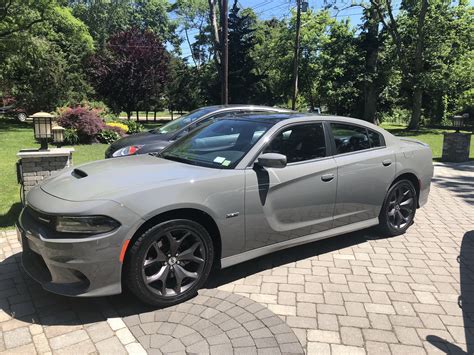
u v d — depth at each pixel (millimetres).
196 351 2850
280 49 39406
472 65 26266
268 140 4047
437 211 6676
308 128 4414
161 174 3609
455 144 12383
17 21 24141
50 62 28266
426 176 5590
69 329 3098
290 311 3428
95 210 3070
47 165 5727
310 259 4555
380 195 4992
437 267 4395
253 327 3168
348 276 4133
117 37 30953
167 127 8320
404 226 5414
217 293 3717
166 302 3410
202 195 3500
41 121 5785
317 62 37625
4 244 4727
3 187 7402
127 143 7652
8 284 3785
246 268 4281
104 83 29906
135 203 3191
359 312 3439
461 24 26438
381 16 27516
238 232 3760
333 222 4555
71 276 3121
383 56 29047
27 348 2865
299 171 4133
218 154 4078
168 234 3357
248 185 3770
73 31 32438
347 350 2916
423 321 3318
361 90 31375
